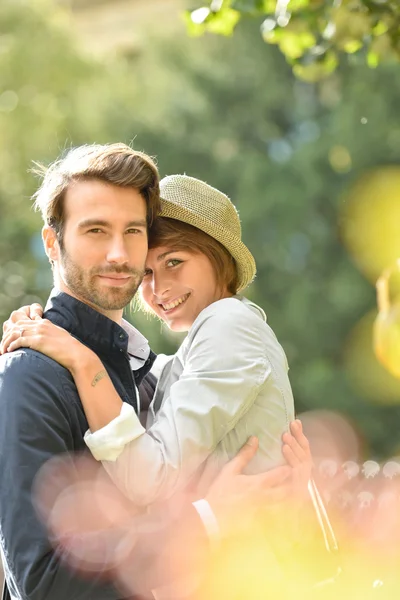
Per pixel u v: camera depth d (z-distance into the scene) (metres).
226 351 3.35
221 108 20.48
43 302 19.17
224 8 5.40
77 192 3.25
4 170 19.48
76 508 2.99
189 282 3.59
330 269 18.70
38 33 20.27
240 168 19.52
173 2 24.72
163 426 3.21
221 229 3.57
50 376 3.06
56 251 3.41
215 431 3.27
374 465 4.56
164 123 19.91
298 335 18.39
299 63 5.34
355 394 17.72
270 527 3.34
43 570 2.90
